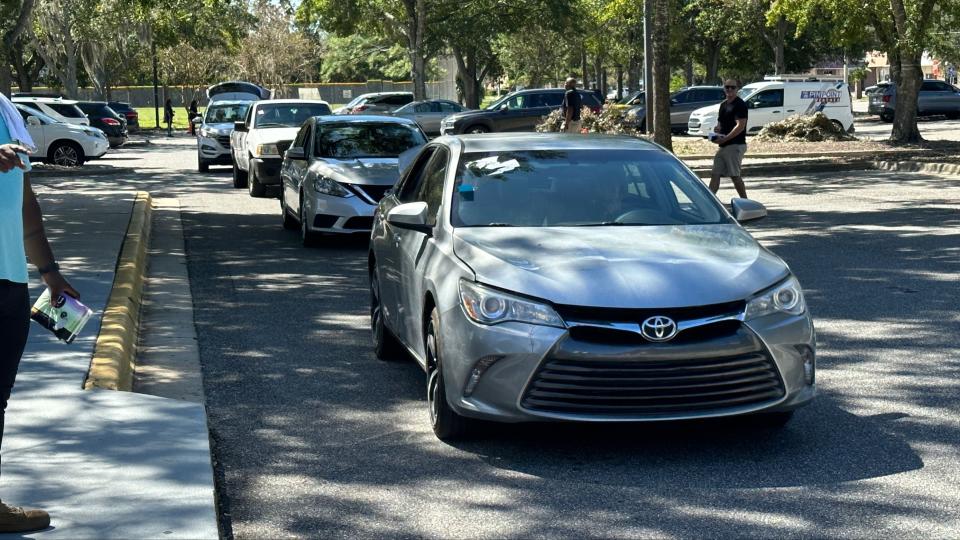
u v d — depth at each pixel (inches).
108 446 223.8
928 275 432.8
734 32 2166.6
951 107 1908.2
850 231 566.6
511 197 266.8
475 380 223.0
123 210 687.1
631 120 1229.1
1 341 165.2
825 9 1213.7
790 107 1478.8
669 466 221.1
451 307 229.9
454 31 1886.1
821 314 366.6
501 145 288.7
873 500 200.2
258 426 255.0
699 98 1669.5
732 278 224.7
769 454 227.5
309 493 209.8
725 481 211.8
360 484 214.5
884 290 405.1
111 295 387.2
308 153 582.2
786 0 1226.0
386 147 580.7
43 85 3299.7
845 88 1492.4
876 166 961.5
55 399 257.8
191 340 347.6
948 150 1089.4
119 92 3823.8
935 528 186.7
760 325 220.1
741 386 219.3
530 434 242.7
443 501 204.2
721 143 645.3
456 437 239.1
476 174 275.0
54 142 1204.5
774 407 222.2
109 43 2226.9
